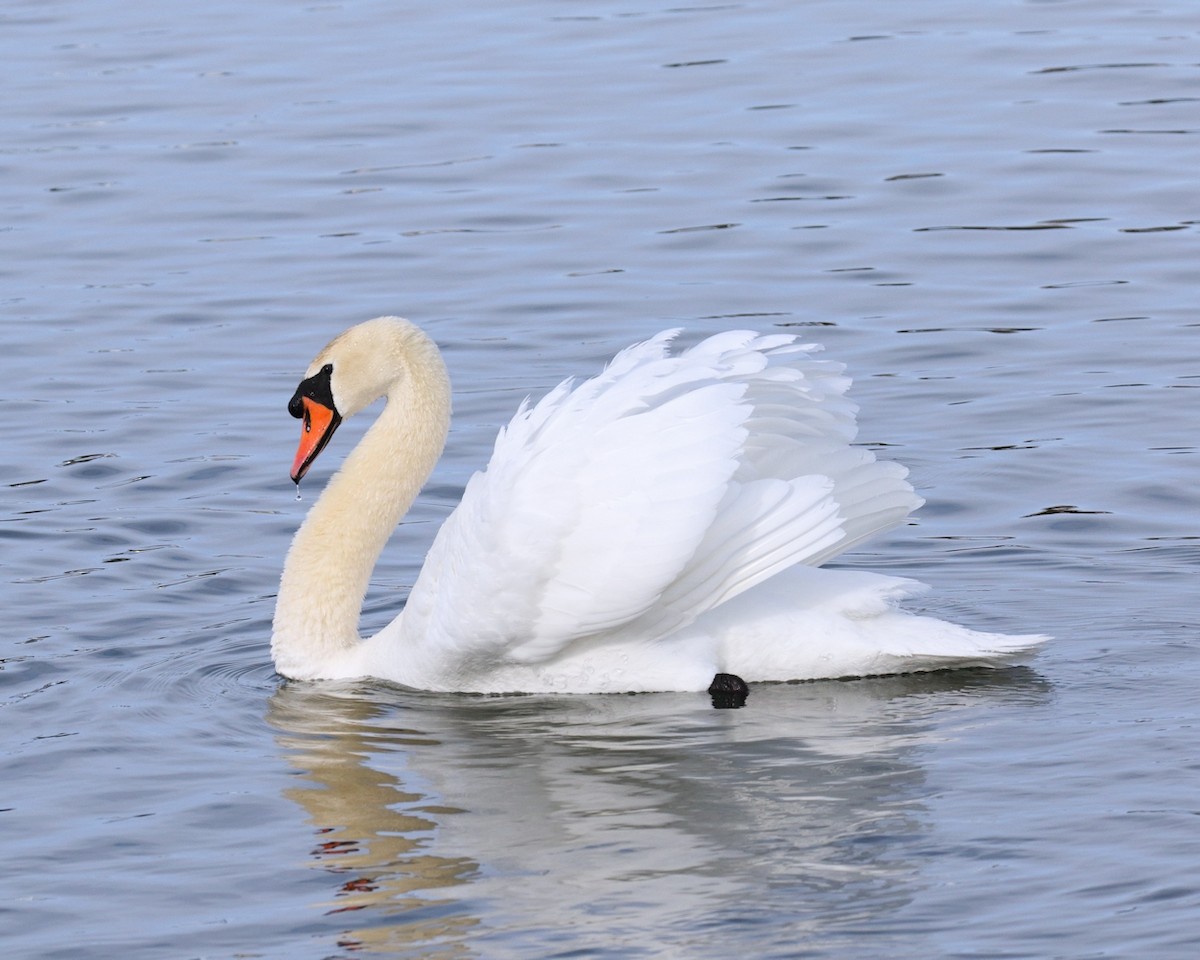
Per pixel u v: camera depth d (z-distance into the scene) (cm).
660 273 2391
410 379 1516
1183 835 1070
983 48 3259
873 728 1269
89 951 1005
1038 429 1894
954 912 998
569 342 2177
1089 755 1193
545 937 991
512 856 1088
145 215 2652
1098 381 2011
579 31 3472
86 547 1675
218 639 1497
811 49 3300
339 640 1459
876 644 1356
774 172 2727
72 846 1127
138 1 3791
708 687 1359
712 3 3641
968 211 2559
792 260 2417
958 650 1344
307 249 2512
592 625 1345
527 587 1344
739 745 1249
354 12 3666
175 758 1259
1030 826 1094
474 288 2356
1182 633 1426
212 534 1712
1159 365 2048
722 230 2522
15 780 1224
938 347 2131
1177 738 1215
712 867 1061
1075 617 1468
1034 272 2352
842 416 1410
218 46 3444
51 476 1842
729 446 1319
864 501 1396
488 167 2795
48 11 3731
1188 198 2570
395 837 1121
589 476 1334
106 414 2005
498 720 1330
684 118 2967
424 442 1509
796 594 1384
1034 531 1658
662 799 1161
